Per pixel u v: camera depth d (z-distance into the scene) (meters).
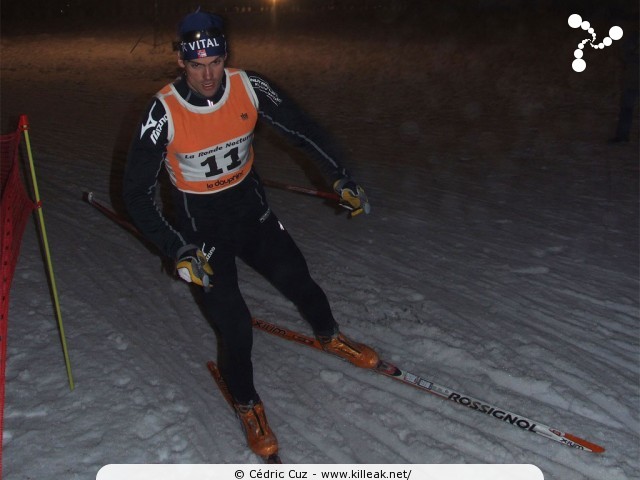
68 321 3.46
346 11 22.20
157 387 2.93
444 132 7.88
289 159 6.63
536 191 5.54
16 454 2.51
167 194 5.39
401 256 4.27
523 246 4.39
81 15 24.39
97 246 4.45
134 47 15.76
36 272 4.03
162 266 4.13
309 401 2.88
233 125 2.38
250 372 2.58
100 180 5.93
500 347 3.20
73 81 12.34
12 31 20.66
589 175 5.97
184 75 2.32
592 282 3.86
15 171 2.84
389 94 10.35
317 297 2.83
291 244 2.74
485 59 12.95
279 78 12.04
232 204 2.53
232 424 2.73
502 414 2.71
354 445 2.62
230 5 24.03
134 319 3.52
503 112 8.89
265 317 3.57
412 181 5.90
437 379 3.01
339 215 5.02
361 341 3.32
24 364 3.06
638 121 8.16
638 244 4.40
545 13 18.47
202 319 3.54
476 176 6.03
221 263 2.52
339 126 8.31
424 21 19.22
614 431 2.65
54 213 5.05
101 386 2.92
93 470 2.45
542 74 11.35
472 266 4.10
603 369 3.04
